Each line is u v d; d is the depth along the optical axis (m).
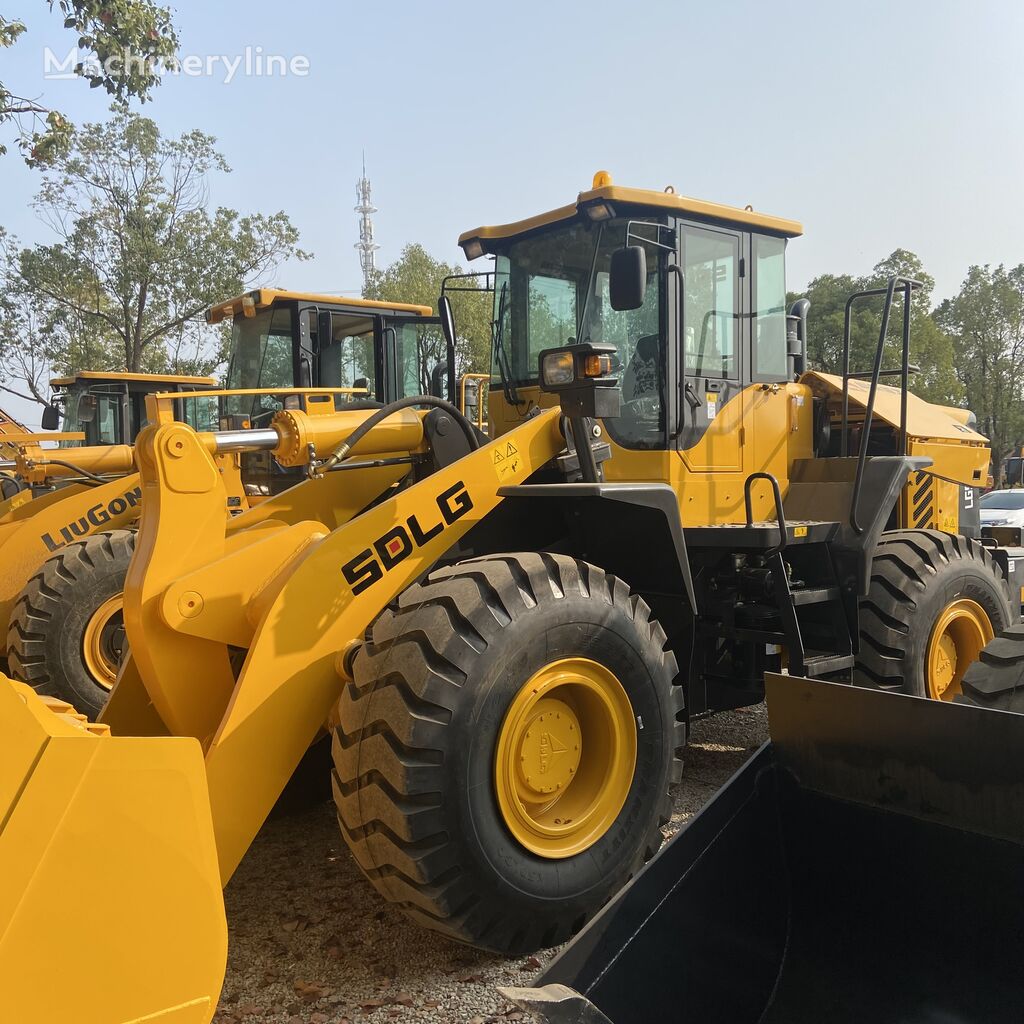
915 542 4.26
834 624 3.99
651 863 1.88
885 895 2.03
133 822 1.56
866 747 2.03
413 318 6.98
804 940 2.15
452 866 2.31
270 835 3.43
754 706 5.42
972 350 40.47
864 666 4.12
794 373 4.79
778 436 4.44
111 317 19.70
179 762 1.62
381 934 2.68
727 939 2.02
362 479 4.00
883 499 4.06
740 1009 2.02
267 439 2.99
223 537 2.75
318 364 6.45
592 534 3.33
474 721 2.35
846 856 2.10
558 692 2.66
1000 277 40.03
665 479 3.84
